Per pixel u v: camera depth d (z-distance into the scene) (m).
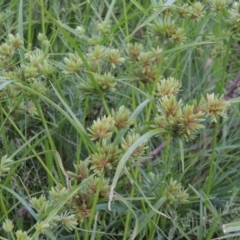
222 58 0.94
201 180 0.83
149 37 0.92
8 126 0.83
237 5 0.69
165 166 0.71
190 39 0.95
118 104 0.85
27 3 0.96
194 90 0.92
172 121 0.60
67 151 0.84
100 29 0.78
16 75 0.69
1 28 0.90
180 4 0.81
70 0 0.97
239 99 0.66
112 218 0.76
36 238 0.60
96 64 0.69
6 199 0.75
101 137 0.60
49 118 0.86
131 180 0.63
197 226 0.74
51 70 0.69
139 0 1.01
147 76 0.71
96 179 0.63
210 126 0.92
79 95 0.74
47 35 0.97
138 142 0.59
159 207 0.68
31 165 0.83
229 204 0.74
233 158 0.87
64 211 0.64
